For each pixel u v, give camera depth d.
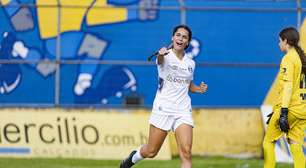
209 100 45.28
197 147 37.91
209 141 37.97
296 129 26.59
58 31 42.28
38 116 36.69
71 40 44.81
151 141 25.17
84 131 36.69
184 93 24.69
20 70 43.47
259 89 45.41
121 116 37.09
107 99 44.56
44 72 43.69
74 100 44.31
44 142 36.41
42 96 43.66
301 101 26.19
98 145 36.56
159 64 24.48
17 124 36.50
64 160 35.22
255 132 38.22
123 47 45.34
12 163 33.66
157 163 34.59
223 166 33.97
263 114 38.22
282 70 25.98
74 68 44.25
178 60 24.44
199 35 46.03
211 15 46.06
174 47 24.47
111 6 42.09
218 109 38.19
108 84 44.62
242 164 34.88
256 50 46.16
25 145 36.28
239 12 46.12
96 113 36.97
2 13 43.66
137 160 26.38
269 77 45.41
